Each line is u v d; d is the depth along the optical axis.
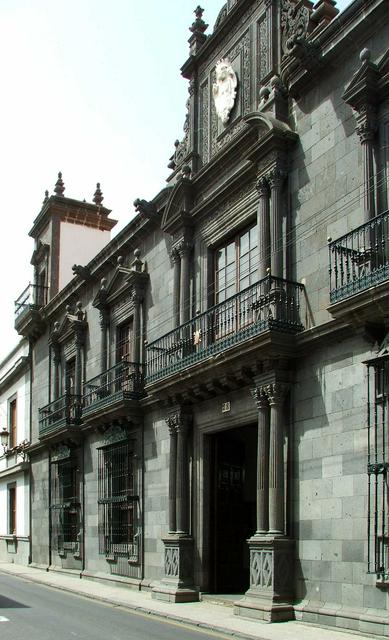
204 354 14.45
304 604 11.76
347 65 12.52
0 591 18.03
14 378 32.41
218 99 16.72
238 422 14.42
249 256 14.91
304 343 12.41
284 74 13.87
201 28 18.05
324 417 11.97
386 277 10.17
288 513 12.44
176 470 16.11
